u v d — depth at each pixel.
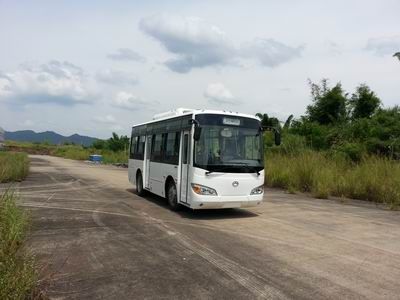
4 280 4.74
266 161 22.88
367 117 30.66
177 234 9.38
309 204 14.52
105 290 5.81
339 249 8.10
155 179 14.52
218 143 11.25
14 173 22.06
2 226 6.73
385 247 8.29
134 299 5.48
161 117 14.84
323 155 22.22
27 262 5.52
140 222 10.80
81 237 8.98
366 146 22.62
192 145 11.26
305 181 18.73
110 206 13.56
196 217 11.66
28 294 5.28
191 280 6.23
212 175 11.01
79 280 6.21
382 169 16.95
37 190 17.72
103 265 6.97
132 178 17.86
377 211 13.08
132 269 6.76
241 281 6.19
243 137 11.55
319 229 10.05
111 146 67.25
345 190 16.59
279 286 5.98
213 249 8.05
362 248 8.20
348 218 11.67
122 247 8.16
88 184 21.17
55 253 7.67
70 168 36.19
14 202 8.07
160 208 13.30
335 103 32.59
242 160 11.39
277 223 10.80
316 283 6.12
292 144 26.02
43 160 54.25
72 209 12.73
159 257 7.47
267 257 7.50
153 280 6.23
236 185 11.20
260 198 11.56
